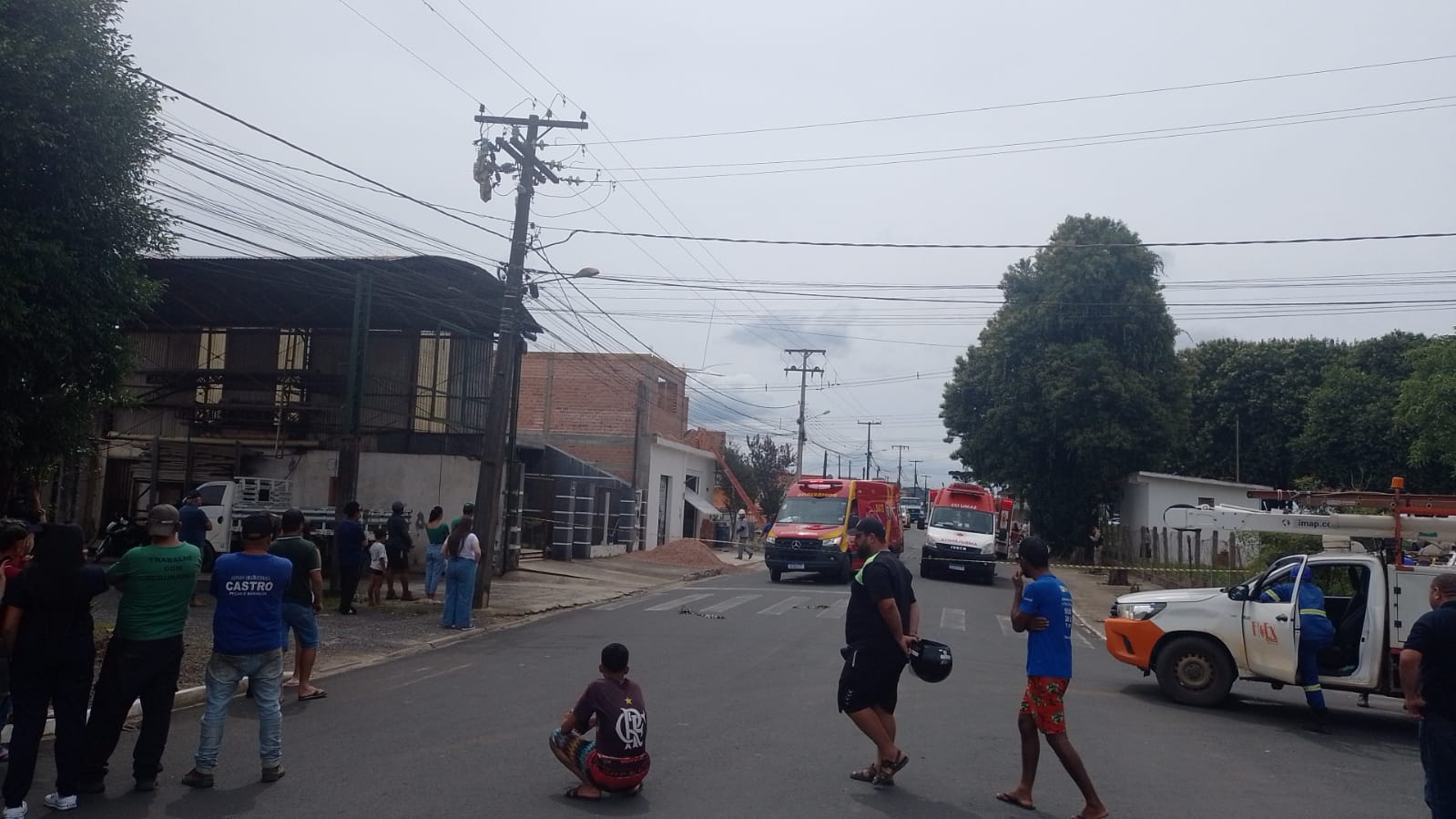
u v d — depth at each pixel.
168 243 10.83
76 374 10.41
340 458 22.06
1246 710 12.39
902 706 11.26
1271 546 24.19
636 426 38.91
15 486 11.09
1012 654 15.82
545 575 26.64
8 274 9.19
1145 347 41.22
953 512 32.91
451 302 24.02
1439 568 11.61
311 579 10.87
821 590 25.70
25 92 9.15
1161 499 41.75
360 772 7.98
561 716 10.18
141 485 25.50
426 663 13.57
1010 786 8.13
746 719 10.25
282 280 23.20
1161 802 7.96
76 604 6.85
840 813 7.22
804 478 30.75
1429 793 6.47
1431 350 32.44
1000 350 42.19
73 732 6.89
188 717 9.91
